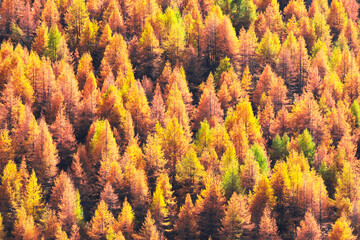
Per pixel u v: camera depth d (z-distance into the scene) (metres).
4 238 65.56
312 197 71.00
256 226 68.69
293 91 115.19
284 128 92.94
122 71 109.12
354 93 111.69
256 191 70.50
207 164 78.12
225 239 66.50
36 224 67.69
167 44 121.62
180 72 108.44
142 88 99.06
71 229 65.81
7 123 84.44
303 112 93.69
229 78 107.31
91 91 98.38
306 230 65.06
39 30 122.06
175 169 80.31
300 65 120.81
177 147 81.69
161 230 68.44
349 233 65.25
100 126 81.00
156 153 77.62
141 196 70.94
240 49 122.38
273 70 118.69
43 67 96.12
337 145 91.12
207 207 68.88
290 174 75.19
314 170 78.94
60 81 96.75
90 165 77.81
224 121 96.50
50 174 74.56
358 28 160.62
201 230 68.75
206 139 83.44
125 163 76.31
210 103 94.25
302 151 79.25
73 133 88.25
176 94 96.00
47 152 74.94
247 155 76.19
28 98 91.75
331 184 79.75
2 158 75.69
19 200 69.44
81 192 73.94
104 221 66.06
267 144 92.12
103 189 73.88
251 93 111.12
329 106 102.06
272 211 70.19
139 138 88.81
